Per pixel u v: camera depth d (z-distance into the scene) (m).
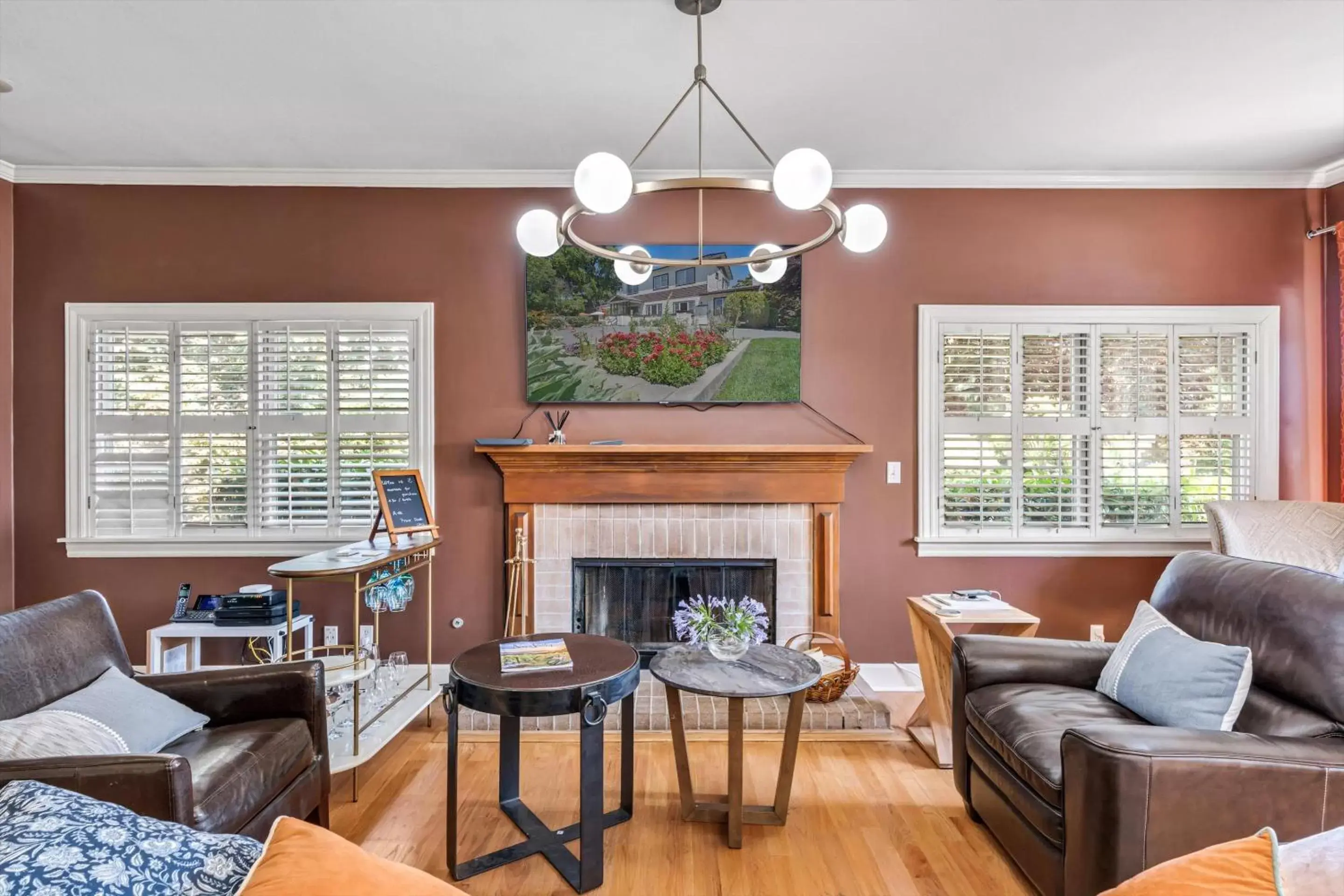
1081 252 3.50
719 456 3.35
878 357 3.51
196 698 2.03
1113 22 2.23
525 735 2.92
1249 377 3.50
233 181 3.40
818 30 2.26
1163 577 2.36
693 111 2.82
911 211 3.50
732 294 3.46
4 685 1.73
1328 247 3.47
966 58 2.44
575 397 3.45
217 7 2.13
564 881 1.95
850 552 3.52
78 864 0.88
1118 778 1.51
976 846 2.13
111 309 3.39
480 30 2.26
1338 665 1.68
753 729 2.92
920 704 2.93
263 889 0.78
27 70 2.48
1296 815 1.50
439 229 3.46
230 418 3.44
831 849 2.12
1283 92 2.68
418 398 3.46
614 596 3.51
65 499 3.41
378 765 2.68
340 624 3.45
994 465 3.50
